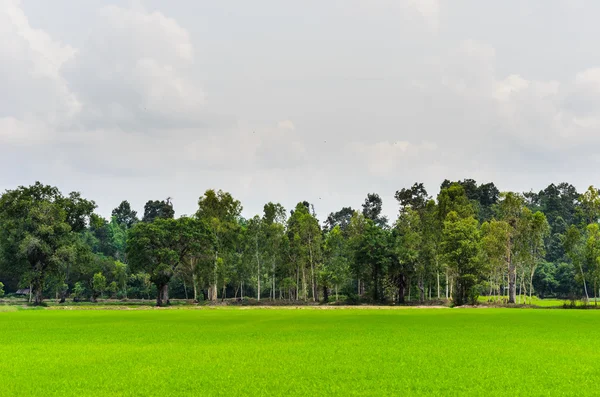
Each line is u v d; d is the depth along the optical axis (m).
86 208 132.25
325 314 83.19
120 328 56.59
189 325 60.56
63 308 108.00
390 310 97.44
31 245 112.19
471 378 27.78
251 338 46.12
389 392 24.73
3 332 52.09
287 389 25.42
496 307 111.75
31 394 24.58
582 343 41.97
